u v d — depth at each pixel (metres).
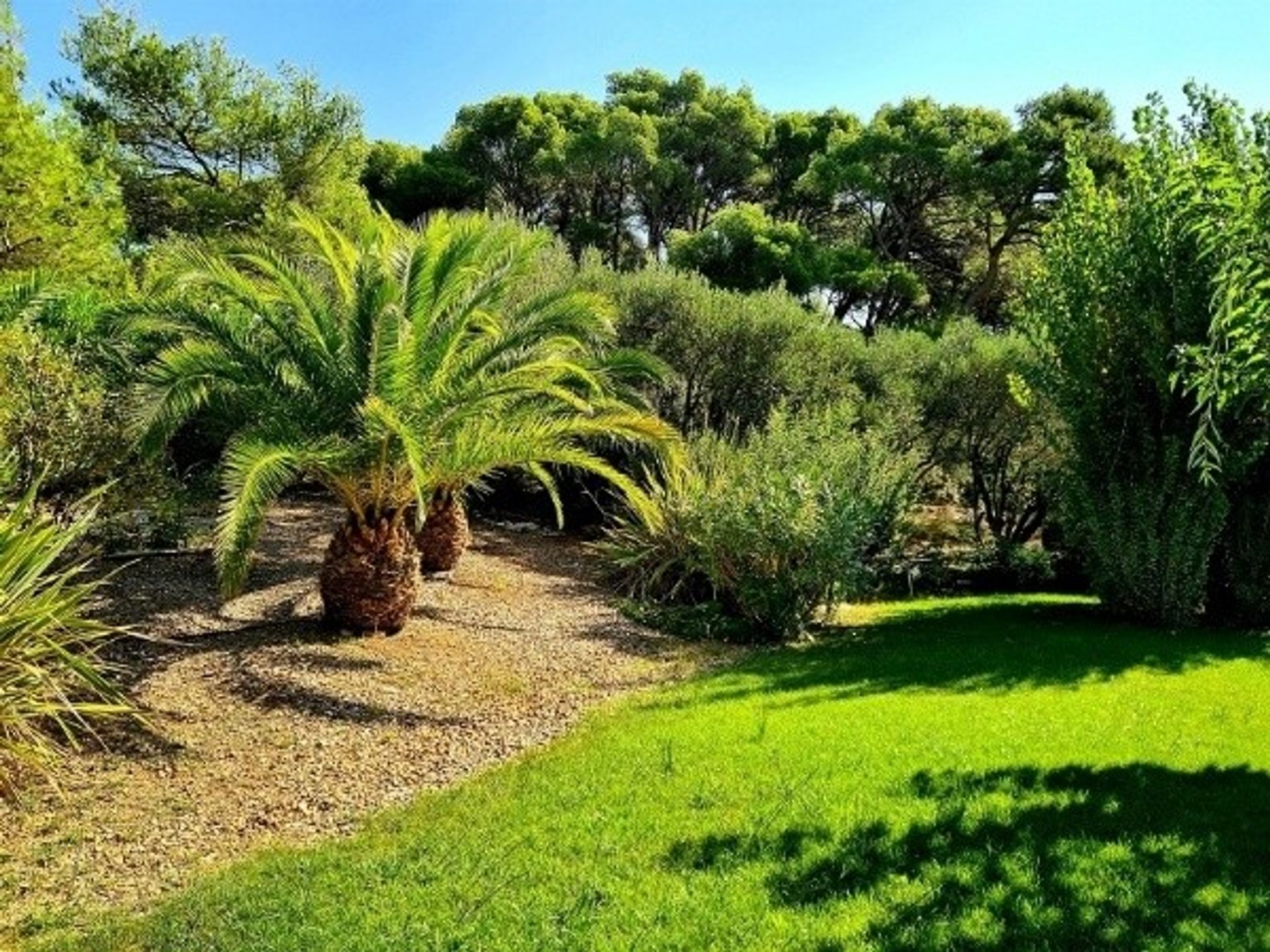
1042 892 3.88
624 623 9.66
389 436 7.38
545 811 4.80
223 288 7.53
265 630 7.86
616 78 36.84
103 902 4.00
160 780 5.24
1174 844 4.27
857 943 3.55
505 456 8.09
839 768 5.18
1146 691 6.80
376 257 7.83
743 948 3.53
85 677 5.10
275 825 4.83
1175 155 8.94
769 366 15.24
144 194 21.30
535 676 7.64
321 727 6.12
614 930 3.67
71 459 7.93
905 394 14.64
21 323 8.57
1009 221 27.91
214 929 3.71
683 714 6.41
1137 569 9.76
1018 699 6.54
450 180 31.41
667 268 16.70
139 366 9.43
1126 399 9.66
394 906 3.87
